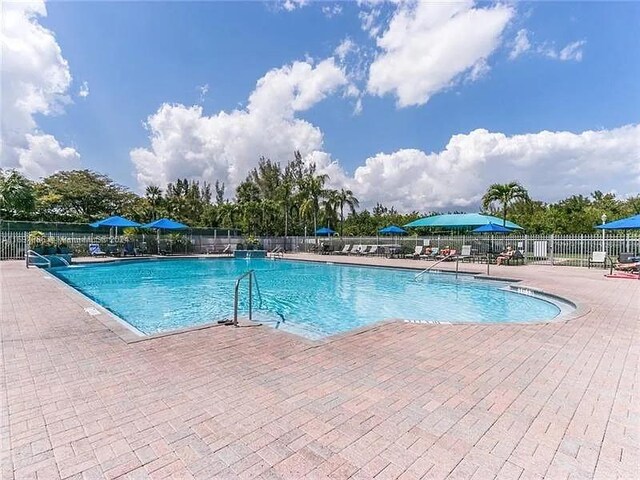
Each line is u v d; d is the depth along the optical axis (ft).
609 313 21.59
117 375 11.66
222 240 89.30
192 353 13.91
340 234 108.68
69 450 7.55
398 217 126.62
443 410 9.50
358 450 7.66
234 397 10.16
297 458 7.37
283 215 115.03
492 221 60.70
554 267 52.37
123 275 49.65
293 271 55.42
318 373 12.01
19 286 30.12
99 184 124.98
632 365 12.98
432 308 30.22
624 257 46.52
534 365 12.96
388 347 14.96
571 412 9.44
